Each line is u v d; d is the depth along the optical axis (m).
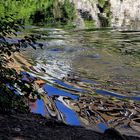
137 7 92.31
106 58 26.59
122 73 21.52
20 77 10.04
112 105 14.87
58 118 12.74
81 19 74.12
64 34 42.75
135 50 31.11
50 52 28.16
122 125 12.65
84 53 28.45
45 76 19.38
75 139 8.80
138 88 18.14
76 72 21.20
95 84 18.47
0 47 9.72
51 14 71.12
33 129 8.99
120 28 56.31
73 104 14.58
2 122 9.09
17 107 10.31
